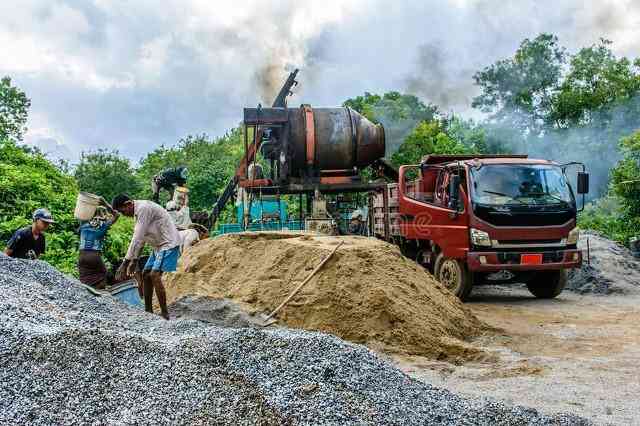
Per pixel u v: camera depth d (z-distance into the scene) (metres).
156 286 9.70
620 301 15.22
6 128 27.38
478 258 14.33
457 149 36.12
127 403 5.02
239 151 36.28
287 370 5.73
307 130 18.09
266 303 10.26
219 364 5.73
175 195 15.35
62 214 17.12
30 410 4.85
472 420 5.35
